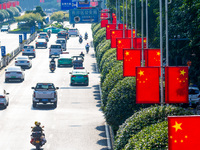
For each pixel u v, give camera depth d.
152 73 33.31
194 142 20.44
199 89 61.97
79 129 49.41
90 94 73.94
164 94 34.56
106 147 42.00
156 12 73.62
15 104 64.81
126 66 44.34
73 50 150.75
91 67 109.88
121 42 61.28
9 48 161.25
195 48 51.69
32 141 40.66
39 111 59.84
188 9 48.88
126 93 39.66
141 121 28.80
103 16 142.62
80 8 149.25
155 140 24.05
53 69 101.50
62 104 65.44
